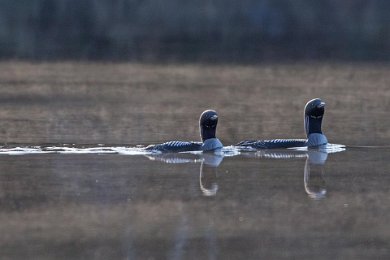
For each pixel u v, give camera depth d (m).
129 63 49.62
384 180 18.91
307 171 19.70
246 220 15.91
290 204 16.91
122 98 35.03
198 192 17.77
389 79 42.91
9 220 15.83
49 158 21.02
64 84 40.03
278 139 23.70
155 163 20.44
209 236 15.03
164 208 16.62
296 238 14.92
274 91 37.81
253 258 14.05
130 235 15.06
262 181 18.75
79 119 28.14
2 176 19.05
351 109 31.14
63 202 16.98
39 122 27.30
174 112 30.44
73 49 51.75
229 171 19.64
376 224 15.68
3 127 26.05
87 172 19.45
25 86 38.91
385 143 23.59
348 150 22.44
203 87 39.75
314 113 22.61
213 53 51.75
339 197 17.47
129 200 17.14
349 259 14.00
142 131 25.73
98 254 14.19
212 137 22.00
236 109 31.47
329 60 50.53
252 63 49.84
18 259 13.94
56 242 14.67
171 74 45.62
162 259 14.01
